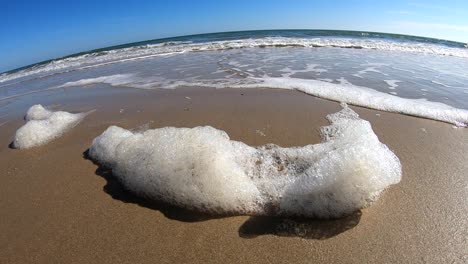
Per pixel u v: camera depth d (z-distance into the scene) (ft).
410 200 7.82
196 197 7.77
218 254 6.42
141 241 6.85
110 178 9.39
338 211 7.18
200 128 10.48
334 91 17.12
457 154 10.27
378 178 7.50
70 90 22.56
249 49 38.96
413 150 10.55
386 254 6.27
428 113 13.91
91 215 7.77
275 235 6.81
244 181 8.12
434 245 6.47
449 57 31.76
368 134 11.34
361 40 47.60
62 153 11.35
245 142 11.32
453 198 7.92
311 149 10.30
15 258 6.59
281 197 7.75
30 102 20.03
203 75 23.58
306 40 46.88
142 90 20.17
